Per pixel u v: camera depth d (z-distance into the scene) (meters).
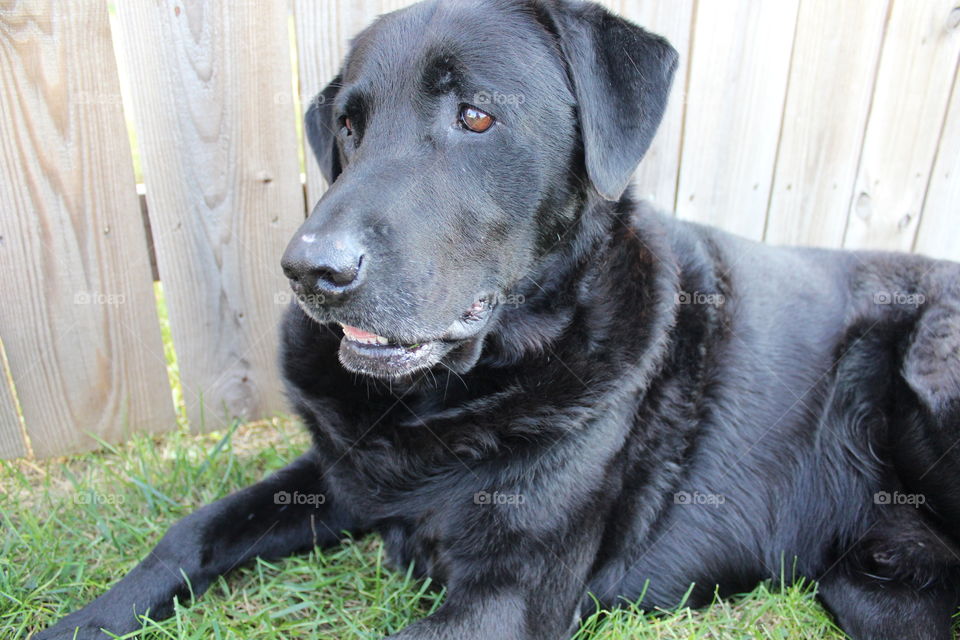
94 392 0.90
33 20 0.77
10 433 0.88
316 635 0.71
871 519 0.79
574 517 0.70
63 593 0.73
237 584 0.76
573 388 0.70
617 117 0.69
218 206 0.87
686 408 0.76
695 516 0.77
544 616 0.69
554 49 0.69
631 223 0.75
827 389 0.80
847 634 0.75
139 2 0.79
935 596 0.74
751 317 0.79
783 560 0.79
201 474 0.86
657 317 0.73
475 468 0.70
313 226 0.62
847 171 1.06
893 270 0.83
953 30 1.02
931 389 0.76
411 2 0.87
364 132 0.68
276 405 0.97
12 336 0.85
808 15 0.97
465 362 0.68
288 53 0.85
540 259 0.70
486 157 0.67
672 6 0.93
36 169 0.81
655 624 0.73
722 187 1.03
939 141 1.08
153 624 0.67
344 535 0.80
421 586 0.74
